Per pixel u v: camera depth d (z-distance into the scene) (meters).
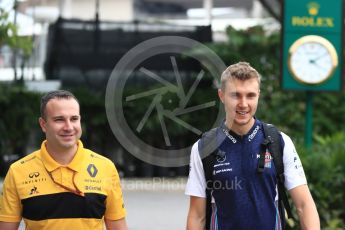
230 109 4.40
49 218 4.07
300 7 9.88
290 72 9.88
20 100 14.62
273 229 4.33
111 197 4.25
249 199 4.32
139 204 11.02
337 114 15.02
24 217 4.14
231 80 4.39
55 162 4.12
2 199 4.16
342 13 9.89
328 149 8.90
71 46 15.09
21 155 14.70
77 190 4.10
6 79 15.27
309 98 10.06
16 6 11.84
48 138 4.13
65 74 15.04
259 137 4.41
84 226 4.11
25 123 14.62
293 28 9.89
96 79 15.07
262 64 15.33
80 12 20.23
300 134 14.20
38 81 15.05
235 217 4.32
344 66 10.36
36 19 17.28
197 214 4.49
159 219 9.75
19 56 15.29
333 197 7.80
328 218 7.75
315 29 9.90
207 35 15.17
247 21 17.28
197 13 21.95
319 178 7.83
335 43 9.90
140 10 21.27
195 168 4.46
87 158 4.21
